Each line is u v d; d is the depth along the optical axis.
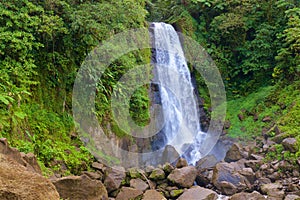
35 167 4.02
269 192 6.08
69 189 4.38
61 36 6.84
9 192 2.17
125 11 7.48
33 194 2.25
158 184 6.21
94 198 4.61
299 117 8.88
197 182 6.78
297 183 6.43
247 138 9.72
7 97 5.05
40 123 6.09
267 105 10.59
